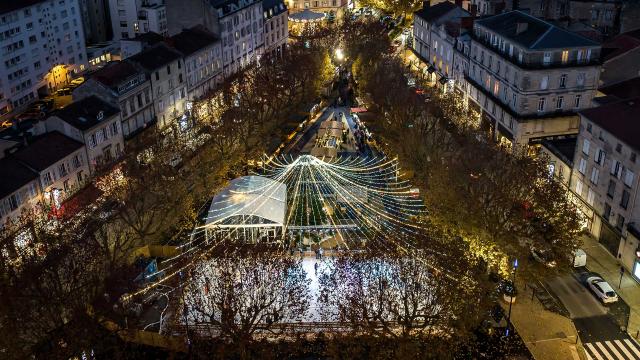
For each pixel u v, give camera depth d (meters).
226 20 156.00
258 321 63.59
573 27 133.50
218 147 109.31
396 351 59.88
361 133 124.88
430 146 104.38
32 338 65.06
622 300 76.25
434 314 64.69
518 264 75.19
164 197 93.06
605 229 85.38
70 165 102.44
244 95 131.62
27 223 82.12
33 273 65.62
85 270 70.62
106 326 68.12
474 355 66.94
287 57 154.62
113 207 94.94
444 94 133.25
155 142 110.06
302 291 69.56
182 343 64.88
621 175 80.25
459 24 145.75
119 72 117.94
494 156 90.62
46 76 159.25
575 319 73.25
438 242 75.06
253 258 71.94
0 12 140.25
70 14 168.25
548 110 107.38
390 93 124.44
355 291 66.38
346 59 175.38
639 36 116.75
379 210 90.25
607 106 88.62
